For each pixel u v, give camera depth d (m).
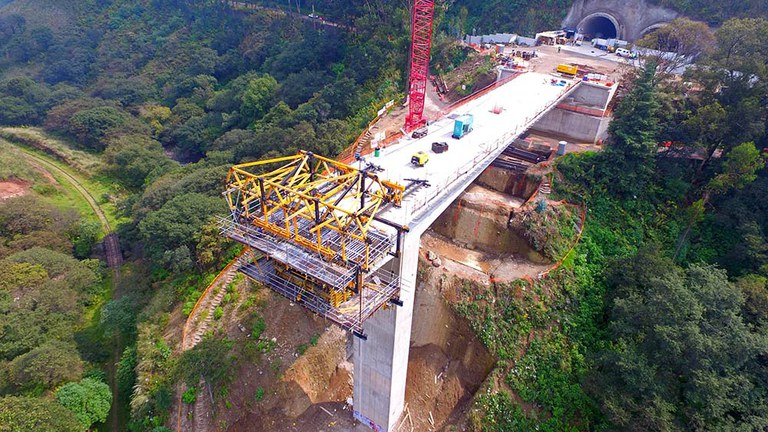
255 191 35.28
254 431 42.78
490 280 48.28
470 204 54.81
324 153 65.75
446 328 48.06
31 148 102.31
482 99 66.31
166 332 49.09
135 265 65.12
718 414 35.41
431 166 47.22
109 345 53.56
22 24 144.62
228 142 85.62
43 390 44.19
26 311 50.19
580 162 57.84
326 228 35.38
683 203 56.75
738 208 52.97
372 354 41.00
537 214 52.06
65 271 59.06
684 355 37.72
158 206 65.62
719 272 42.88
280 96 91.94
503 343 45.56
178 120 107.25
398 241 33.34
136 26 142.25
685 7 86.69
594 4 97.62
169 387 43.88
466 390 46.41
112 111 106.56
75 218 73.44
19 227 65.50
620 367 38.12
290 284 35.44
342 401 47.38
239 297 49.19
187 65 124.06
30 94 116.75
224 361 44.34
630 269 46.69
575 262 50.59
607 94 65.00
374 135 67.50
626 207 55.53
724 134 55.06
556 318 46.84
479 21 102.75
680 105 60.12
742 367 38.34
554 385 43.38
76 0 151.38
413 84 65.94
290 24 117.12
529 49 90.94
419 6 62.56
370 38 91.88
